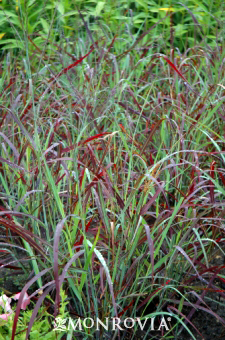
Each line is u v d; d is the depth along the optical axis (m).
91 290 2.06
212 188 2.26
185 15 5.30
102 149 2.57
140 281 2.30
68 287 2.22
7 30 4.80
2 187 2.92
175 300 2.18
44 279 2.31
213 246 2.38
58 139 3.05
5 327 1.97
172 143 2.68
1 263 2.35
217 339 2.24
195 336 2.27
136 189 2.03
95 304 2.03
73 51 4.25
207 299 2.43
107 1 4.74
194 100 3.28
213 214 2.32
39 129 2.81
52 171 2.45
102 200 2.10
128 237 2.11
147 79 3.97
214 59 3.81
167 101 3.25
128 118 2.90
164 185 2.34
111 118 3.09
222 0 4.54
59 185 2.34
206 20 4.86
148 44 4.43
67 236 2.00
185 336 2.27
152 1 4.95
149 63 3.79
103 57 3.67
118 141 2.92
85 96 3.04
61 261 2.13
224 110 3.11
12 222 2.06
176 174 2.51
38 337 1.91
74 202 2.13
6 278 2.49
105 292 2.02
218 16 4.60
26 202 2.31
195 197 2.43
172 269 2.27
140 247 2.44
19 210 2.54
